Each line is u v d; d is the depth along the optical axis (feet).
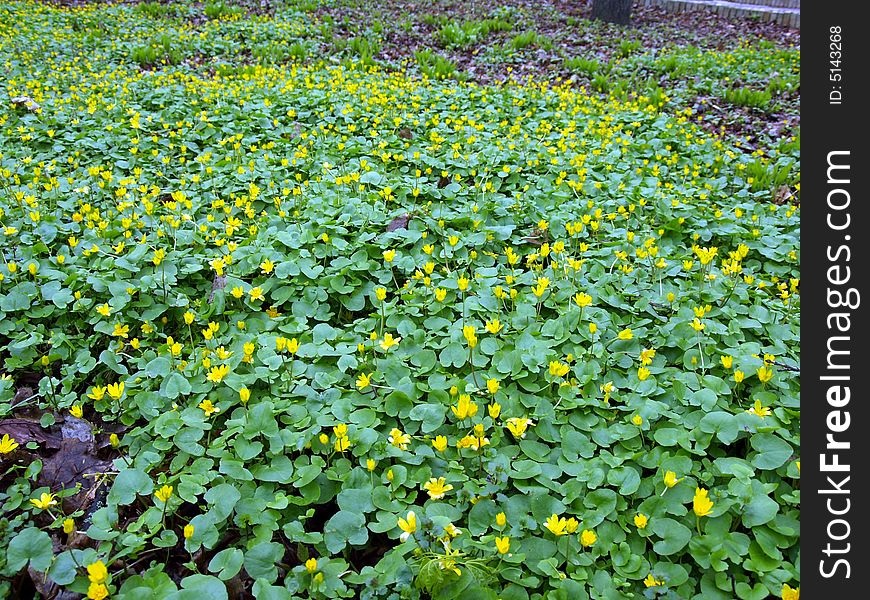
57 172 15.89
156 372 9.14
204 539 6.78
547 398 8.91
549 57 33.86
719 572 6.53
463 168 16.93
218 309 10.74
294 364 9.27
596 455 8.11
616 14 42.06
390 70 30.22
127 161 16.70
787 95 27.37
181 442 7.97
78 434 8.62
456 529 6.51
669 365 9.87
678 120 23.49
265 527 7.02
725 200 17.47
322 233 12.51
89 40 30.91
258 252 11.83
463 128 19.88
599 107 24.61
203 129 18.97
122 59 28.81
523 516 7.13
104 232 12.51
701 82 28.91
